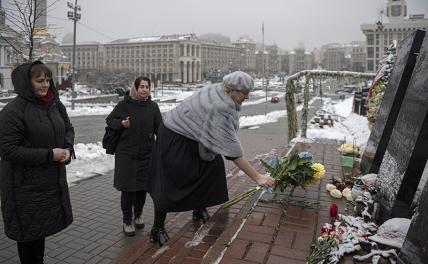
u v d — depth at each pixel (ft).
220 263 9.62
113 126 14.65
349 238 10.26
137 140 14.83
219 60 440.04
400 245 9.63
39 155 10.03
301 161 14.07
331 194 14.84
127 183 14.85
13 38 39.47
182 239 12.98
